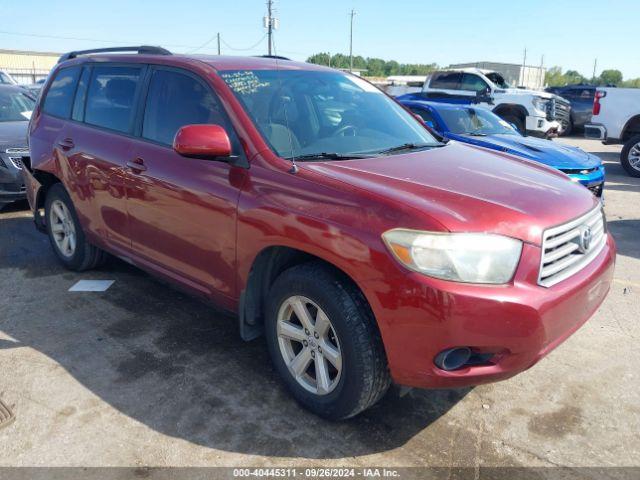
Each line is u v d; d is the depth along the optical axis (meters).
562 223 2.71
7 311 4.29
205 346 3.79
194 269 3.55
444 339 2.44
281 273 3.07
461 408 3.14
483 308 2.41
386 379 2.77
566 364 3.60
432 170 3.11
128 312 4.29
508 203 2.70
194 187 3.36
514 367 2.56
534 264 2.54
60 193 4.85
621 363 3.61
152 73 3.97
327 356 2.87
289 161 3.07
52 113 4.98
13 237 6.19
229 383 3.35
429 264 2.44
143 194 3.77
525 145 7.30
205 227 3.34
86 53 4.96
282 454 2.76
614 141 11.23
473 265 2.44
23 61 51.88
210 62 3.72
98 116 4.40
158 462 2.69
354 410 2.82
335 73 4.23
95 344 3.80
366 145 3.54
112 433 2.89
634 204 8.34
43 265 5.28
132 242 4.05
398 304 2.49
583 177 6.73
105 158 4.11
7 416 3.01
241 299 3.20
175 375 3.43
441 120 7.96
